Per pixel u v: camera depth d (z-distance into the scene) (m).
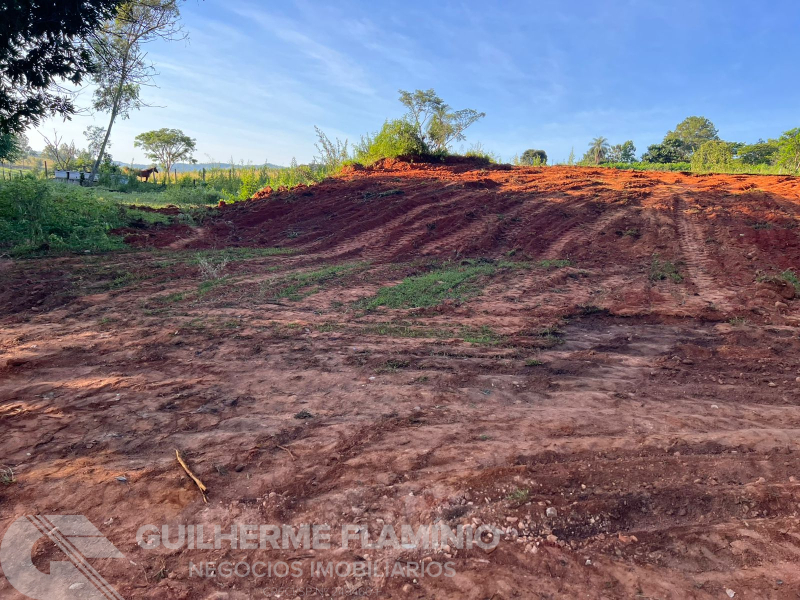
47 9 8.45
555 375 4.87
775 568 2.50
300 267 9.47
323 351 5.31
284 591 2.43
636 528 2.83
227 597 2.38
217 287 7.76
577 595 2.37
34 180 12.09
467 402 4.26
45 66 9.00
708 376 4.81
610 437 3.72
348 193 15.50
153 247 10.70
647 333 6.09
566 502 3.00
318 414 4.02
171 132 40.47
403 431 3.78
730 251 9.92
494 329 6.21
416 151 22.11
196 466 3.32
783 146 25.30
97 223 11.44
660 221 12.34
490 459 3.43
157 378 4.57
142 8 11.16
